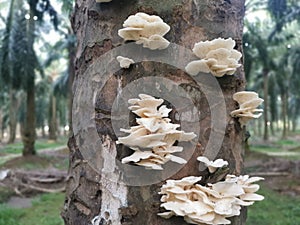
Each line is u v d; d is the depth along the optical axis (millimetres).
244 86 722
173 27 651
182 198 583
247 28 6047
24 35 5398
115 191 617
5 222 2695
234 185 617
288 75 9594
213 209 582
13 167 5504
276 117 14492
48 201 3535
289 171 5070
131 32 622
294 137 14867
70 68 6730
